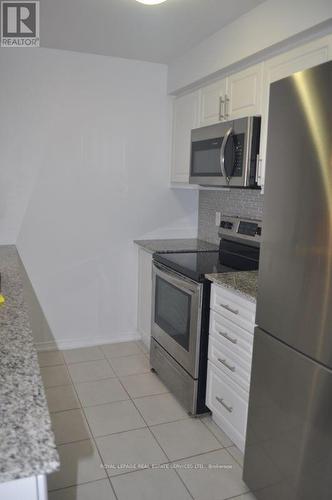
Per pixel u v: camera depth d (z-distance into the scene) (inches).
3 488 28.3
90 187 124.5
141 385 107.1
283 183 55.7
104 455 79.0
